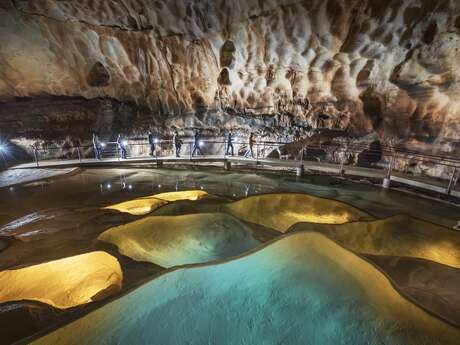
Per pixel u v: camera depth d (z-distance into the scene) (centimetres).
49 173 1011
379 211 712
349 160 1150
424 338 246
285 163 1077
